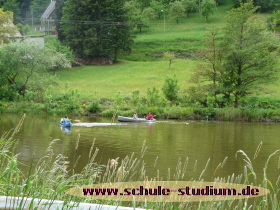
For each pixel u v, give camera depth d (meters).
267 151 26.81
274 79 55.94
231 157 24.20
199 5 132.12
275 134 35.81
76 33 92.62
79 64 87.38
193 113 49.38
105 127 38.34
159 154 24.67
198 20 125.19
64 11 95.94
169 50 95.31
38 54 55.94
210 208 7.62
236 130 38.41
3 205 5.82
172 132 35.94
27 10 145.50
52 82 57.03
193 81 56.28
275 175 18.72
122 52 98.06
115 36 91.31
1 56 54.84
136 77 74.62
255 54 55.34
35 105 50.41
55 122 40.59
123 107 50.53
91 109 50.19
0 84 55.38
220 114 48.84
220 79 56.06
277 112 49.03
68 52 83.81
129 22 94.75
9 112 48.75
